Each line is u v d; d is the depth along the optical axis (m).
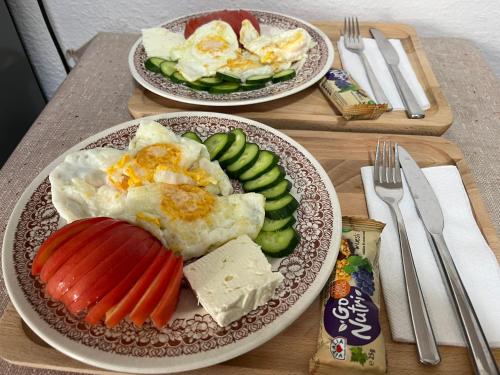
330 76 0.49
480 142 0.44
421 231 0.33
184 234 0.31
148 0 0.67
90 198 0.32
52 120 0.47
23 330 0.28
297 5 0.65
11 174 0.41
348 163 0.40
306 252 0.31
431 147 0.41
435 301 0.29
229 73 0.48
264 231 0.33
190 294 0.29
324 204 0.34
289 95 0.48
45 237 0.32
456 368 0.26
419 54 0.55
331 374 0.25
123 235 0.27
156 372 0.24
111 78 0.54
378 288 0.29
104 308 0.25
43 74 0.78
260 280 0.27
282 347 0.27
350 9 0.65
